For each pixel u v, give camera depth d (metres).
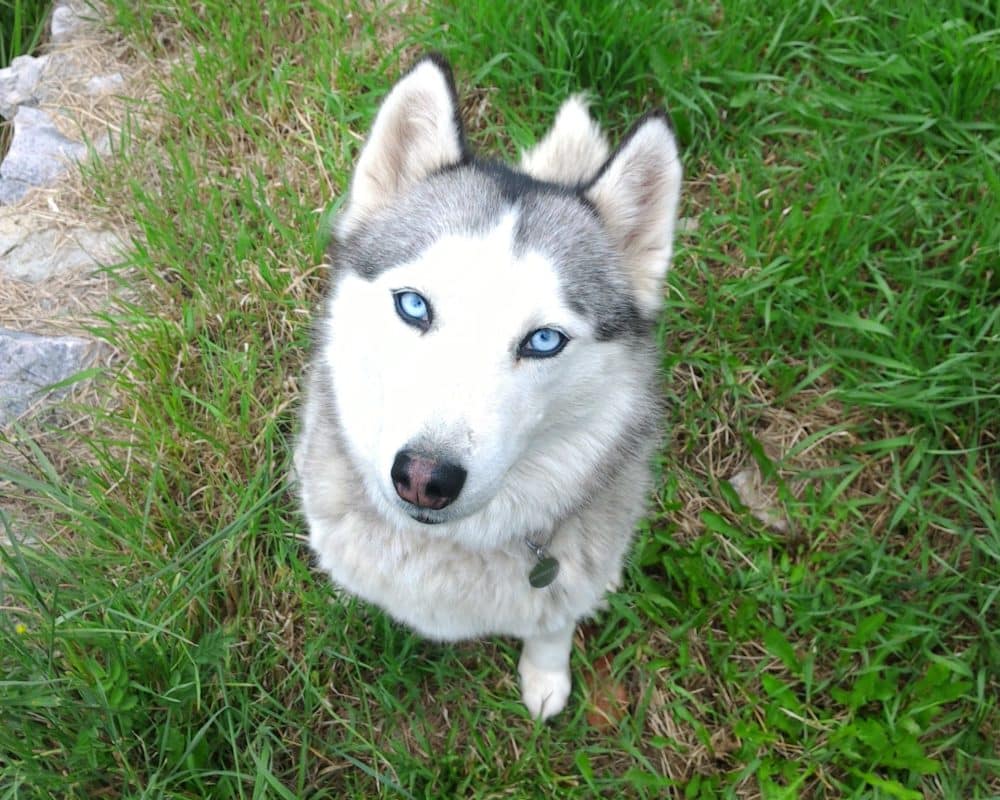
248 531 0.68
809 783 0.67
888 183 0.85
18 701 0.56
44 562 0.63
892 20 0.91
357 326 0.51
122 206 0.85
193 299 0.79
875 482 0.77
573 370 0.51
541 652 0.65
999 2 0.88
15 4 1.00
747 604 0.70
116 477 0.71
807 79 0.92
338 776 0.65
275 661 0.67
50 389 0.72
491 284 0.47
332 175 0.85
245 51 0.91
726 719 0.68
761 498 0.77
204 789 0.60
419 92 0.54
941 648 0.71
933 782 0.66
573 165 0.68
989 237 0.79
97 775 0.58
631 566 0.72
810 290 0.80
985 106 0.87
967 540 0.72
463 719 0.68
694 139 0.88
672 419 0.78
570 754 0.67
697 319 0.82
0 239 0.83
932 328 0.80
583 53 0.88
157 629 0.59
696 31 0.91
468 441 0.45
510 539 0.56
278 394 0.76
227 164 0.87
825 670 0.70
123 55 0.96
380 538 0.57
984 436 0.78
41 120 0.91
